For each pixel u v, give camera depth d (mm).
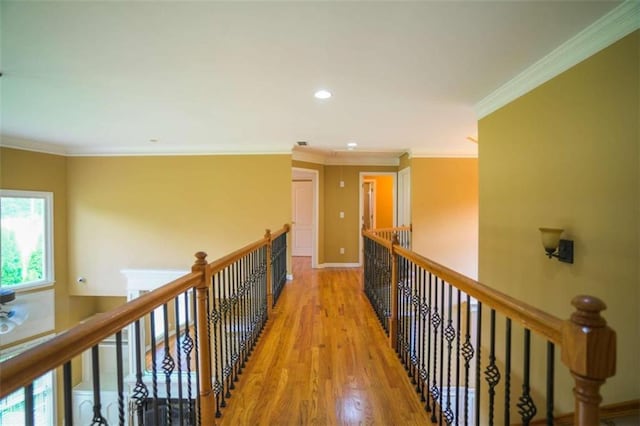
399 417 1912
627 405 1642
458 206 5770
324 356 2660
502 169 2832
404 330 2592
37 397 4887
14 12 1632
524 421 1081
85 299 5906
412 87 2689
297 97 2932
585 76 1936
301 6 1601
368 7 1612
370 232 4234
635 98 1643
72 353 871
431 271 1944
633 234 1663
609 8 1628
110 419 5059
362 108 3270
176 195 5531
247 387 2219
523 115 2539
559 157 2156
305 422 1867
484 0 1561
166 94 2848
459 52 2088
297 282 5352
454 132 4359
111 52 2078
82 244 5551
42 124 3902
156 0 1549
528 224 2492
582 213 1966
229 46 2006
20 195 4875
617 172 1738
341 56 2141
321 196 6738
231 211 5492
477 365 1413
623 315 1716
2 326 4531
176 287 1474
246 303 2754
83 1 1552
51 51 2059
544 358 2326
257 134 4539
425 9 1626
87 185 5539
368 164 6910
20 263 4953
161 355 4457
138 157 5535
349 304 4098
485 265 3133
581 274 1979
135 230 5551
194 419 1722
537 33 1859
